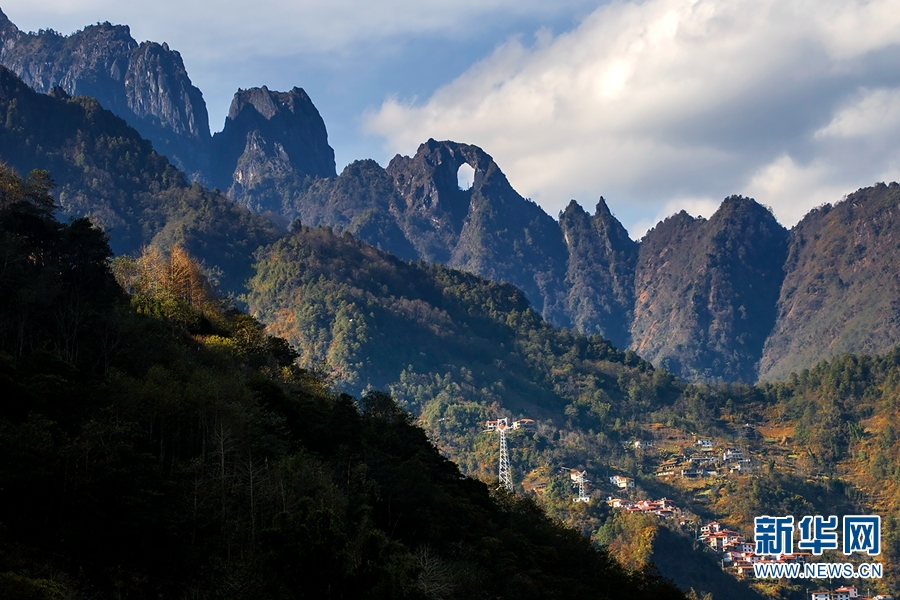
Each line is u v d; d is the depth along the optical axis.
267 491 61.56
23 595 44.75
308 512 50.88
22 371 68.75
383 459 81.88
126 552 55.22
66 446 55.75
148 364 82.50
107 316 86.12
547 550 91.19
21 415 62.81
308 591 48.41
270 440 72.94
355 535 51.38
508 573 75.88
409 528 77.38
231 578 52.75
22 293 79.94
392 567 50.38
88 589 51.81
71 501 54.75
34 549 52.34
